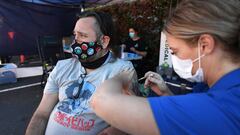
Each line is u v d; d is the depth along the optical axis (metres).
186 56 0.64
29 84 5.62
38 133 1.34
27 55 7.02
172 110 0.53
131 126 0.56
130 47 4.93
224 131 0.49
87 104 1.24
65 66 1.39
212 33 0.56
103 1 7.05
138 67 4.76
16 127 3.28
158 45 5.41
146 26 5.78
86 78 1.31
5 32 6.51
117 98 0.60
